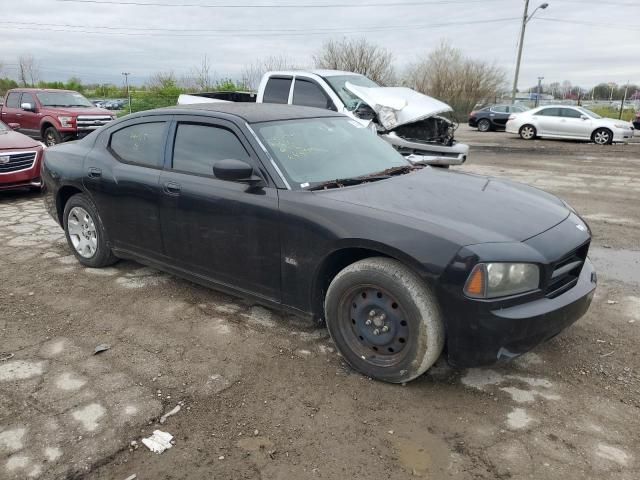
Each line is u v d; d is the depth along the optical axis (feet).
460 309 8.88
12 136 28.30
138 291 14.70
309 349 11.46
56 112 46.39
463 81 153.17
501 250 8.94
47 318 13.10
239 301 13.96
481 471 7.86
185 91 78.84
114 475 7.89
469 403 9.51
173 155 13.26
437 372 10.49
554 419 9.05
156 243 13.78
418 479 7.72
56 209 16.94
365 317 10.12
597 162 42.60
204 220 12.25
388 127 28.25
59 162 16.31
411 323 9.37
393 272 9.42
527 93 186.19
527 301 9.11
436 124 31.58
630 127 59.41
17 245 19.03
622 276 15.88
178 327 12.54
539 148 54.60
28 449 8.43
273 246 11.12
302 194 10.84
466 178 12.83
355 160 12.79
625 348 11.43
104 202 14.88
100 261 15.94
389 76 139.44
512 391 9.86
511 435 8.65
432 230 9.22
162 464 8.09
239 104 14.37
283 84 30.68
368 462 8.08
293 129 12.60
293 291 11.13
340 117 14.47
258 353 11.31
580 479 7.68
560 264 9.73
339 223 10.04
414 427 8.87
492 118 81.10
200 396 9.80
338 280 10.18
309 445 8.47
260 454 8.29
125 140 14.80
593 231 20.98
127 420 9.11
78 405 9.53
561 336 11.93
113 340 11.96
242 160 11.82
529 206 10.92
